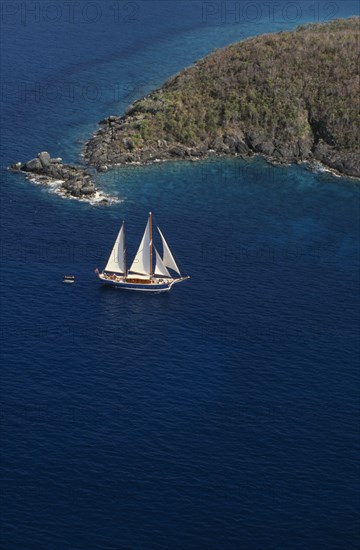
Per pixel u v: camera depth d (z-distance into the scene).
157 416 153.25
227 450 147.00
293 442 149.75
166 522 132.88
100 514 133.38
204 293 187.75
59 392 157.38
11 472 139.75
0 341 168.75
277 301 187.00
